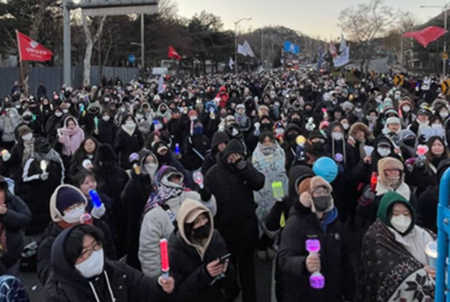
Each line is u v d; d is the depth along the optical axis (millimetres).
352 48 52844
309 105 14305
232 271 3705
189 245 3516
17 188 6156
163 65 58188
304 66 120562
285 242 3697
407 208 3594
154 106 16078
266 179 6172
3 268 3729
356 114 13203
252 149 10125
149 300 3299
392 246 3584
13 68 33406
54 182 6297
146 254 4176
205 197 4566
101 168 5809
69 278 2971
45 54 19734
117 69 45531
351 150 6934
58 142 8750
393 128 8062
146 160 5605
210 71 83938
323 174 4254
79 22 42625
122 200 5375
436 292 2283
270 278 5734
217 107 14992
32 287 5582
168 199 4328
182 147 9703
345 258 3854
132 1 16359
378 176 5176
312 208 3734
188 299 3387
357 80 39281
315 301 3660
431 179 5906
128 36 54844
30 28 37094
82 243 2957
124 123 9031
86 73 32219
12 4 37656
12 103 18141
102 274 3158
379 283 3551
